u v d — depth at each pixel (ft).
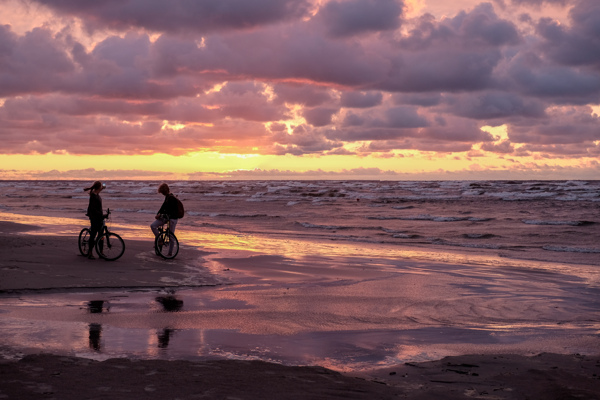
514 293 33.78
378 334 21.91
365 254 56.18
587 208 147.74
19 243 44.06
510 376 15.70
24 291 28.78
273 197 229.86
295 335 21.25
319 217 125.39
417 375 15.96
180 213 44.04
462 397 13.69
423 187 335.88
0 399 12.12
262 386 13.82
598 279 40.78
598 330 23.52
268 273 39.40
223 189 339.16
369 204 179.93
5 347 17.60
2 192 295.48
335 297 30.48
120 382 13.75
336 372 15.65
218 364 15.98
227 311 25.63
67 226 77.00
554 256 59.88
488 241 77.05
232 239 69.00
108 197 219.41
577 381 15.02
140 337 19.86
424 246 69.77
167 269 38.06
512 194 222.89
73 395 12.57
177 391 13.15
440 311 27.53
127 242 51.44
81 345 18.34
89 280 32.40
